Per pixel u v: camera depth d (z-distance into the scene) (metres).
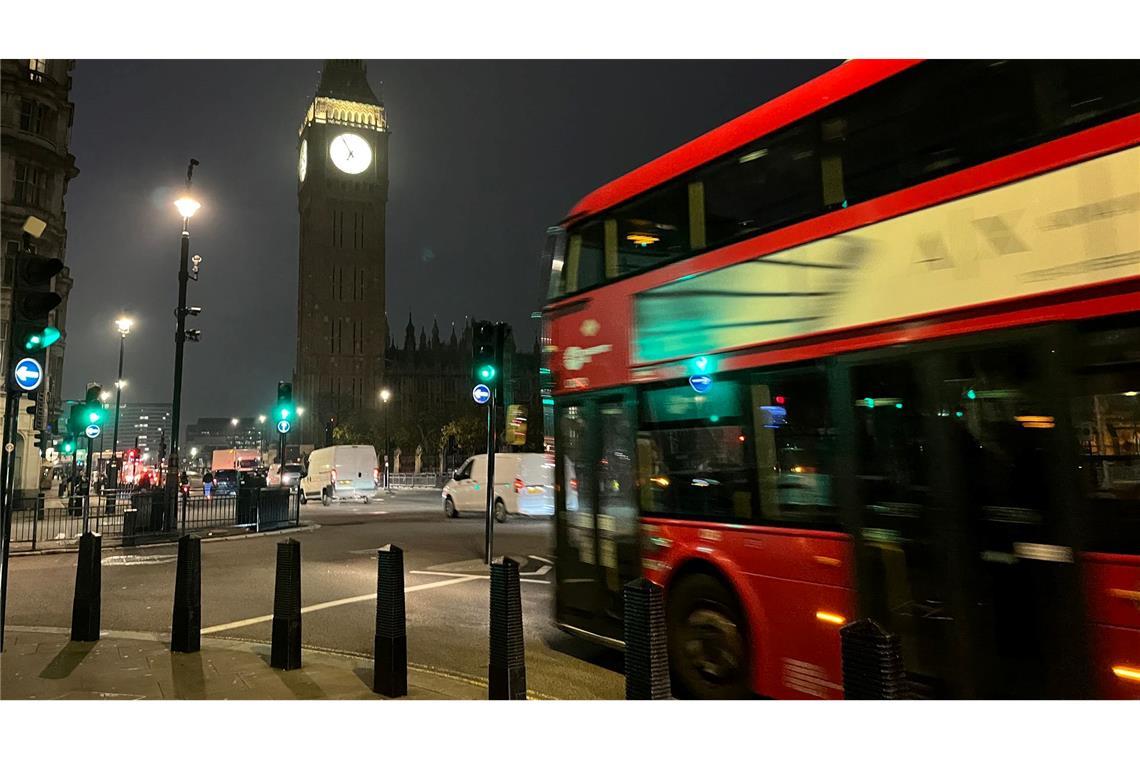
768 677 5.21
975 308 4.18
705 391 5.94
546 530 20.39
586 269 7.54
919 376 4.43
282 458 26.42
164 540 18.64
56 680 6.41
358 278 135.75
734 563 5.56
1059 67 4.02
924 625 4.30
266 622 9.38
